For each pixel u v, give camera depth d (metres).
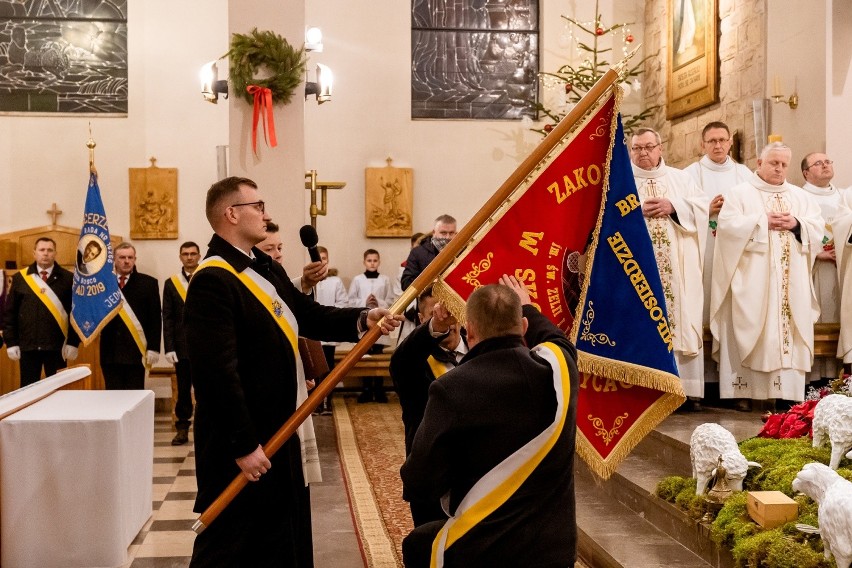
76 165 10.68
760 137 8.13
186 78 10.82
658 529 4.45
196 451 3.10
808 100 7.65
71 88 10.75
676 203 6.18
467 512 2.45
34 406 4.79
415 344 3.29
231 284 3.05
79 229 10.57
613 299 3.03
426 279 3.00
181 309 8.14
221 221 3.16
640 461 5.38
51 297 8.43
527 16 11.64
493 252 3.01
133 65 10.77
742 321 6.05
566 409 2.46
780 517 3.52
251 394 3.07
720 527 3.69
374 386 10.84
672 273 6.12
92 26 10.78
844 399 3.97
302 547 3.25
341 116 11.26
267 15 6.54
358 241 11.27
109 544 4.43
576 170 3.05
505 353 2.51
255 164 6.48
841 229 6.20
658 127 11.21
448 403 2.44
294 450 3.16
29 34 10.72
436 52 11.51
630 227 3.04
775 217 6.07
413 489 2.45
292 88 6.45
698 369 6.14
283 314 3.18
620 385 3.12
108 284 8.04
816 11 7.52
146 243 10.76
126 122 10.76
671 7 10.67
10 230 10.53
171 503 5.82
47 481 4.38
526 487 2.46
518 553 2.42
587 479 5.59
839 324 6.32
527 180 3.04
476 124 11.45
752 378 6.13
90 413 4.55
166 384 10.57
